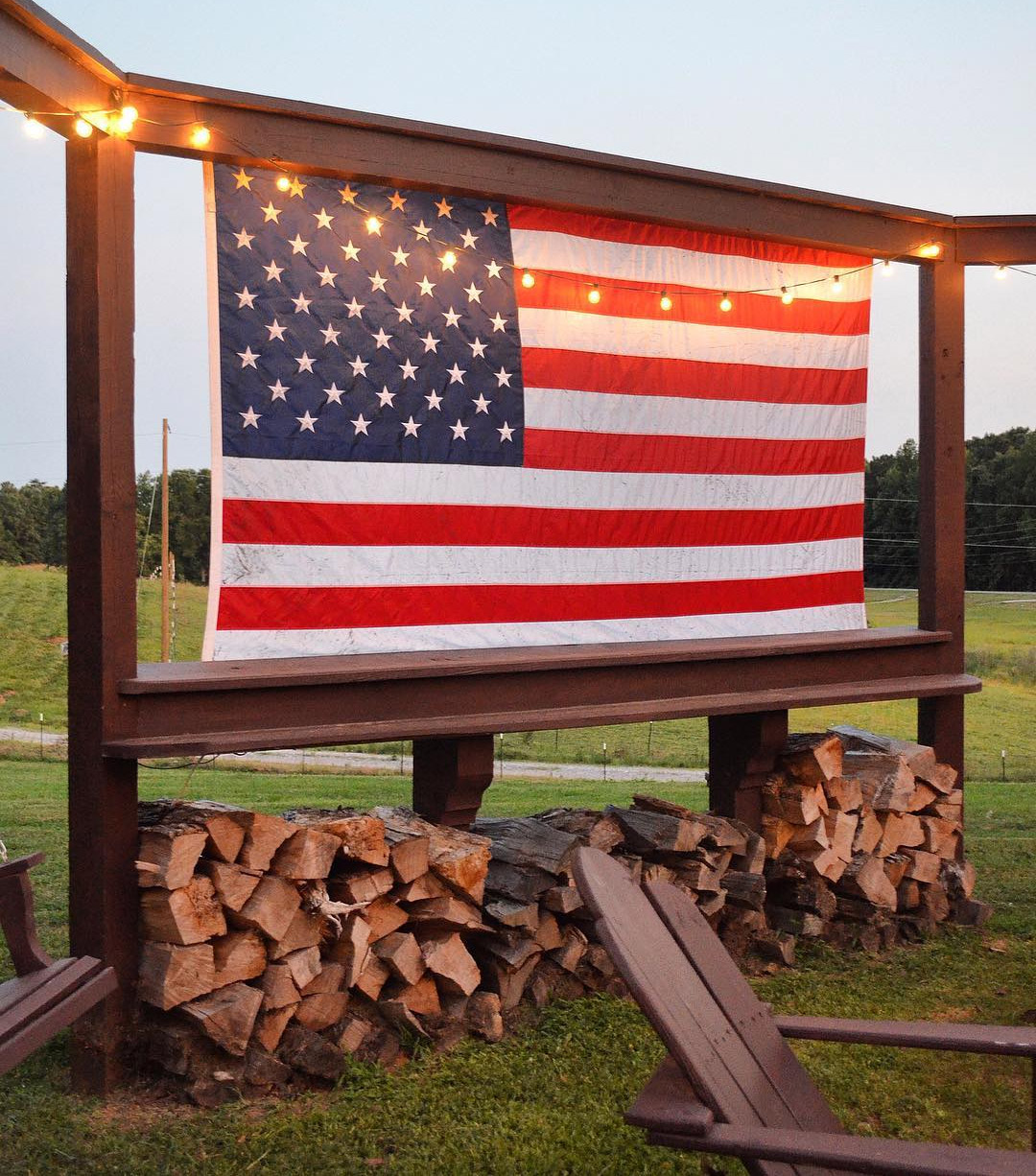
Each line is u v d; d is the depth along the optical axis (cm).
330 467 507
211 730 445
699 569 628
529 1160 359
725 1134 219
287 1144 369
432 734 486
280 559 495
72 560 429
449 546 541
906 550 6125
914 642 678
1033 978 579
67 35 393
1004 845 988
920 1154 206
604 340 594
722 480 637
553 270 577
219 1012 409
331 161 491
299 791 1595
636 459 604
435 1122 388
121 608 428
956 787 718
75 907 427
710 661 592
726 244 639
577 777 2184
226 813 426
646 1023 488
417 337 533
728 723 629
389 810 509
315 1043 426
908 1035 274
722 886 593
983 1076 447
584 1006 506
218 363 480
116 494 428
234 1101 407
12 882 340
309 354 503
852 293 689
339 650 509
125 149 436
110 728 422
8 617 4966
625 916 254
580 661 533
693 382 625
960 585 708
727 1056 251
